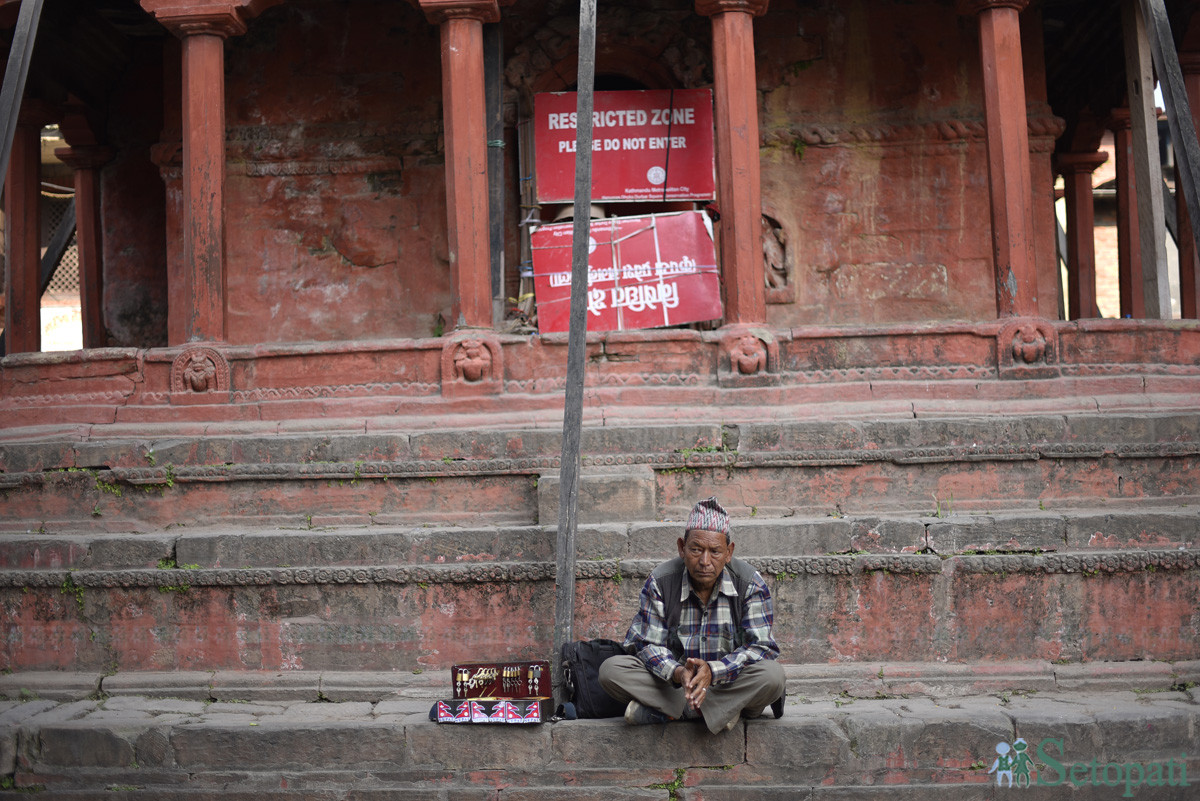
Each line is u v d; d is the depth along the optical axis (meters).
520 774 4.96
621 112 9.80
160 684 5.90
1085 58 12.18
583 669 5.11
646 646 4.79
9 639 6.11
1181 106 6.40
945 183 9.99
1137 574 5.82
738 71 7.64
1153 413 6.78
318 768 5.05
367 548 6.16
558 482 6.30
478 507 6.60
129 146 11.45
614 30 9.95
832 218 10.05
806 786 4.89
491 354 7.21
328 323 10.13
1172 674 5.65
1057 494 6.46
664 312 8.30
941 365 7.23
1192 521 6.01
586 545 6.02
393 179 10.16
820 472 6.52
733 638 4.86
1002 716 5.02
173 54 10.15
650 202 10.05
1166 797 4.91
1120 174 11.93
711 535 4.67
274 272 10.13
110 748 5.13
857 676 5.71
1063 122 9.95
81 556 6.24
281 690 5.83
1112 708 5.18
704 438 6.72
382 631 5.96
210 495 6.71
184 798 5.01
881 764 4.94
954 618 5.82
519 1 10.02
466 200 7.57
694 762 4.91
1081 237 13.23
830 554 6.00
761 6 7.75
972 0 7.82
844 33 10.09
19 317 10.30
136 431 7.14
